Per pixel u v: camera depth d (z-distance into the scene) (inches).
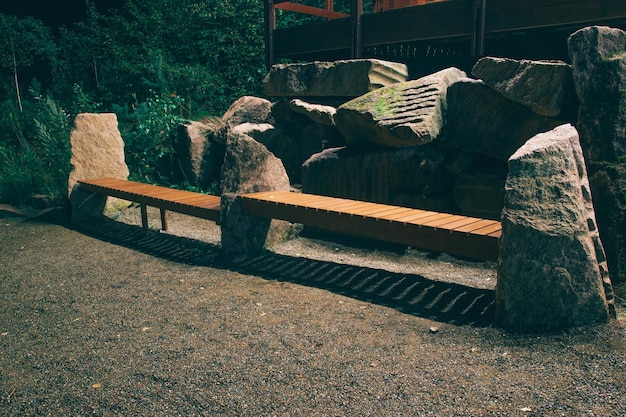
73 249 228.5
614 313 128.6
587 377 105.0
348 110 228.8
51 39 479.8
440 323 137.9
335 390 105.5
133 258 212.5
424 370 112.1
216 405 102.0
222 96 419.8
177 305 157.9
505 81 184.9
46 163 346.3
